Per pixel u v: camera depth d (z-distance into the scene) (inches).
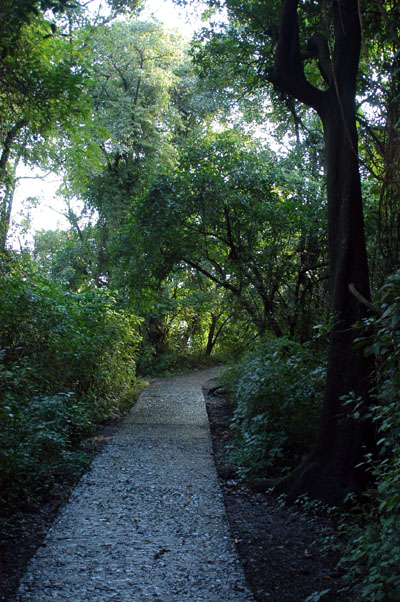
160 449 300.7
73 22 432.8
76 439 316.8
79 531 176.6
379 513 166.4
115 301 483.8
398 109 194.7
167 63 811.4
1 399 222.5
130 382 524.4
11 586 136.3
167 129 843.4
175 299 804.0
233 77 412.2
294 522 189.0
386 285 139.5
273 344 323.0
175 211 426.3
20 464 197.6
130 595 133.1
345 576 136.6
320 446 211.0
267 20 327.9
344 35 229.3
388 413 152.7
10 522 181.0
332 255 219.9
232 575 145.5
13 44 264.8
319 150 482.3
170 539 171.2
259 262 417.1
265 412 260.8
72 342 344.2
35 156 403.9
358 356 205.5
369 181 379.6
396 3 212.7
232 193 419.8
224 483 238.7
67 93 322.3
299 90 236.2
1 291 299.9
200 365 850.8
